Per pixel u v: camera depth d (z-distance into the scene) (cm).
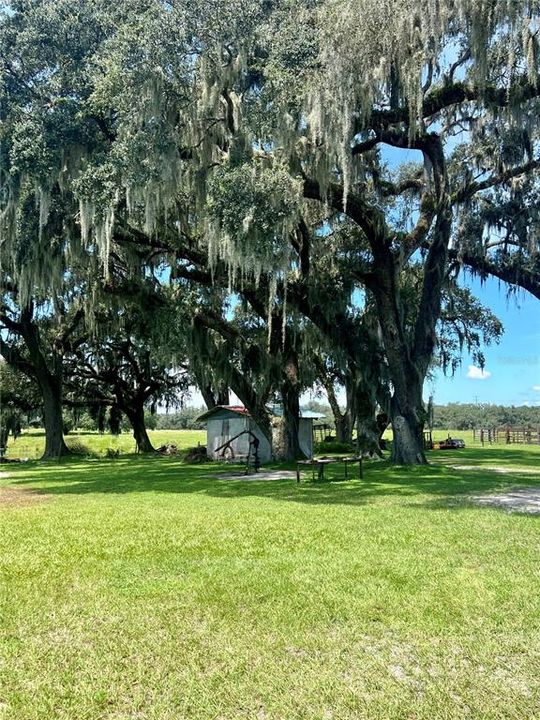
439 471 1523
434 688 318
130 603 450
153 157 1215
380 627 399
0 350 2656
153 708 301
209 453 2345
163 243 1692
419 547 612
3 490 1352
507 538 652
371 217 1576
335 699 308
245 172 1186
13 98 1288
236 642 379
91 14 1306
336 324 1800
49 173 1272
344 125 1177
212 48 1220
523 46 1112
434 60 1233
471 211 1898
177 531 724
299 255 1662
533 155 1620
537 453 2698
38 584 502
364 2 1155
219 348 2019
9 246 1448
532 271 1983
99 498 1142
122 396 3456
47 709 301
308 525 749
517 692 313
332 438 3438
